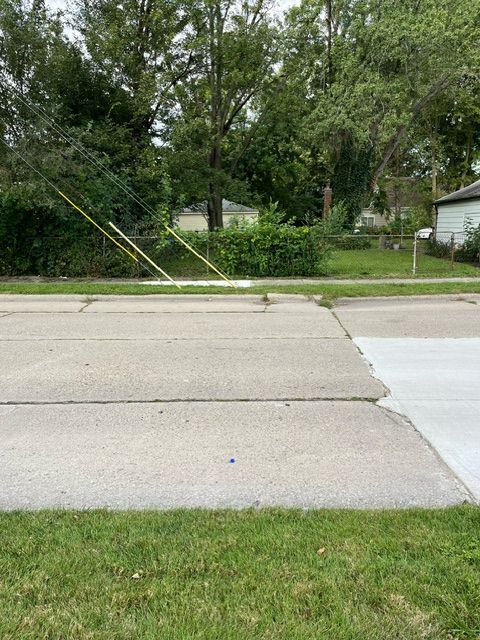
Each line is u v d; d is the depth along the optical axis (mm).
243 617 2182
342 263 18984
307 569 2506
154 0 17812
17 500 3441
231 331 8594
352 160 29359
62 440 4406
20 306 11297
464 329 8508
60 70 16078
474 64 22828
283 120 26391
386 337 8023
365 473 3768
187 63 20031
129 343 7777
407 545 2709
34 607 2254
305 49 24438
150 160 16688
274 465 3912
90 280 14922
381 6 23688
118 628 2121
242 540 2787
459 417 4812
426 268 17281
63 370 6395
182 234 15344
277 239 15000
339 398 5348
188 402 5277
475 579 2391
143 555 2646
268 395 5457
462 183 38812
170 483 3654
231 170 27906
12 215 15148
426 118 34188
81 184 14938
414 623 2141
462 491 3490
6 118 15016
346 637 2068
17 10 15094
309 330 8617
